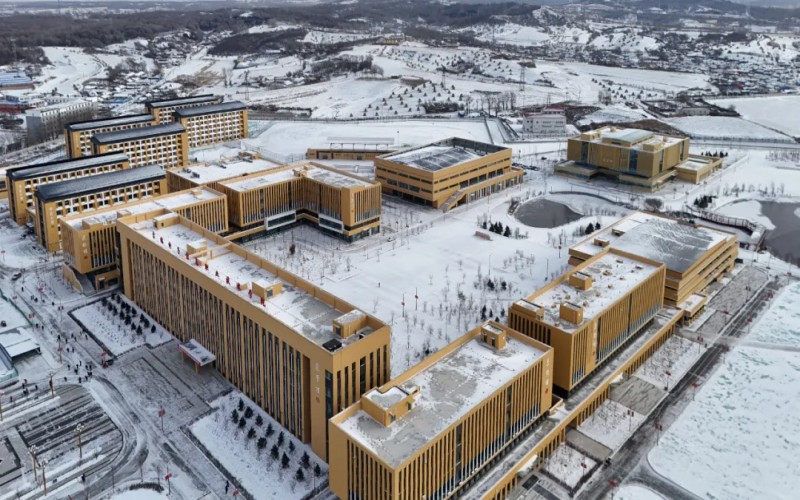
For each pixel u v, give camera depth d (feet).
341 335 423.23
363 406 384.06
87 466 424.46
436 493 363.76
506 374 416.26
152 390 498.28
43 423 463.42
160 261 556.10
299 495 398.62
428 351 548.31
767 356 544.21
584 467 421.18
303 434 439.22
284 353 434.71
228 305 480.23
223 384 505.25
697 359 541.75
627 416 472.44
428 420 373.20
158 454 434.30
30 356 538.06
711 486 409.28
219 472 418.92
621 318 510.17
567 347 453.58
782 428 460.14
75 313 607.78
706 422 465.88
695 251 625.41
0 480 413.18
